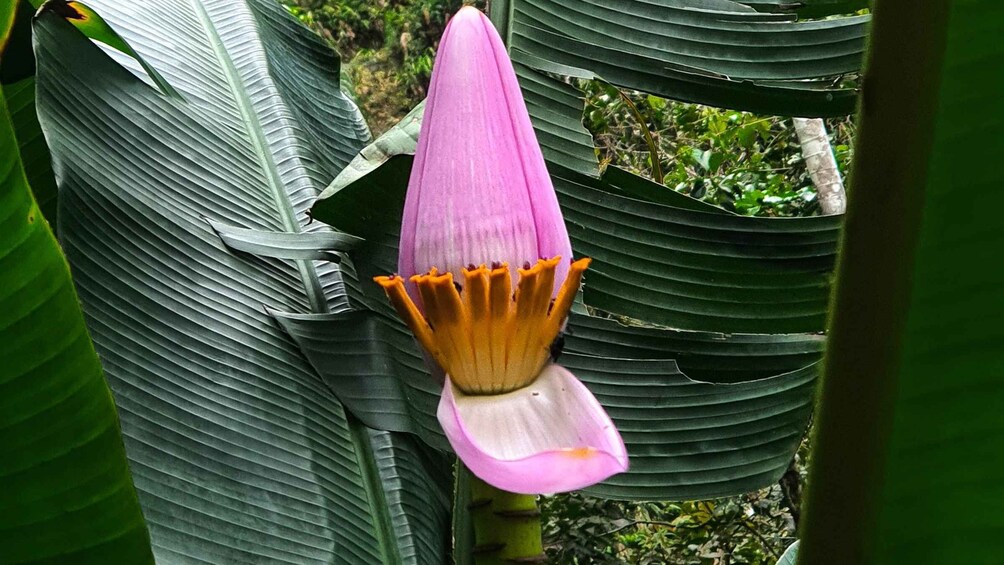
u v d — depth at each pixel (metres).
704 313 0.61
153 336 0.54
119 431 0.33
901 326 0.24
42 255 0.31
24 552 0.32
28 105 0.63
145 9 0.75
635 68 0.62
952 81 0.23
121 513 0.33
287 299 0.64
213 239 0.62
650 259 0.60
